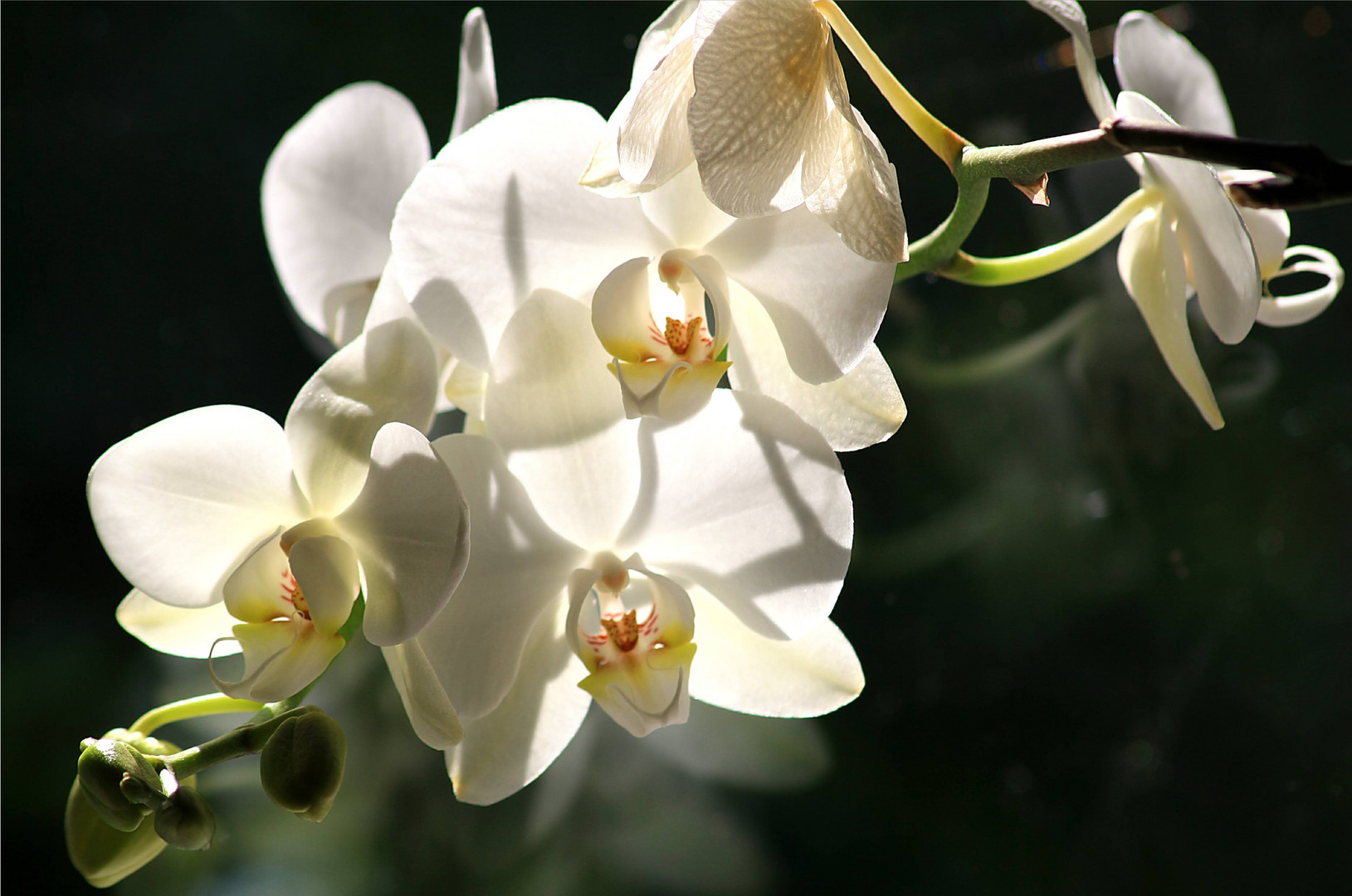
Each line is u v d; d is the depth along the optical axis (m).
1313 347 0.97
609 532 0.83
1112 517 0.93
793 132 0.78
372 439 0.80
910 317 0.97
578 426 0.81
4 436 0.94
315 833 0.86
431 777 0.88
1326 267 0.84
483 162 0.81
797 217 0.80
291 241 0.94
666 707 0.82
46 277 0.97
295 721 0.79
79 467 0.93
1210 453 0.94
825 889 0.85
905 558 0.92
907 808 0.87
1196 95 0.87
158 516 0.81
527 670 0.83
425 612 0.80
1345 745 0.89
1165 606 0.91
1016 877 0.86
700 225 0.81
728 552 0.83
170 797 0.79
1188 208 0.81
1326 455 0.94
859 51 0.80
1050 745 0.89
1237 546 0.92
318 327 0.95
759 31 0.77
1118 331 0.97
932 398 0.95
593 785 0.88
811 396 0.82
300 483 0.80
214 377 0.95
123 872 0.81
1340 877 0.87
